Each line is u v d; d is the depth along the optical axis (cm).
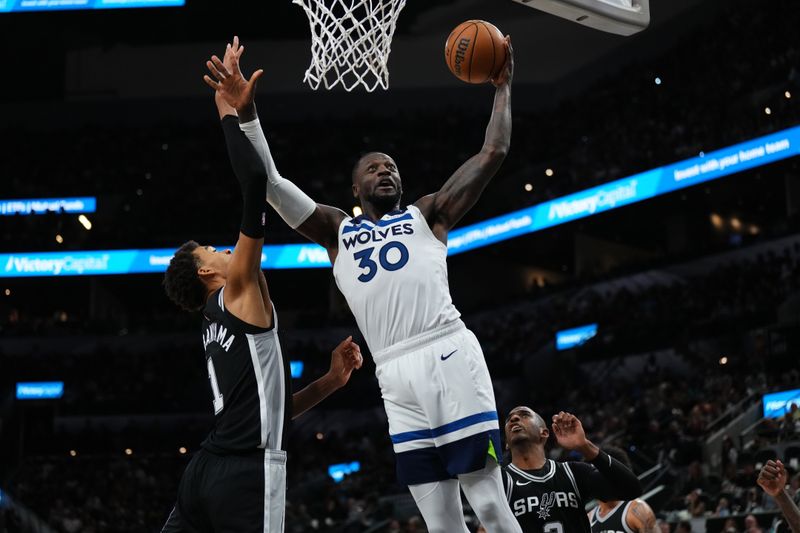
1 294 3005
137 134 3128
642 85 2775
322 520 1825
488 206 2891
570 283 2723
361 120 3100
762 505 1184
